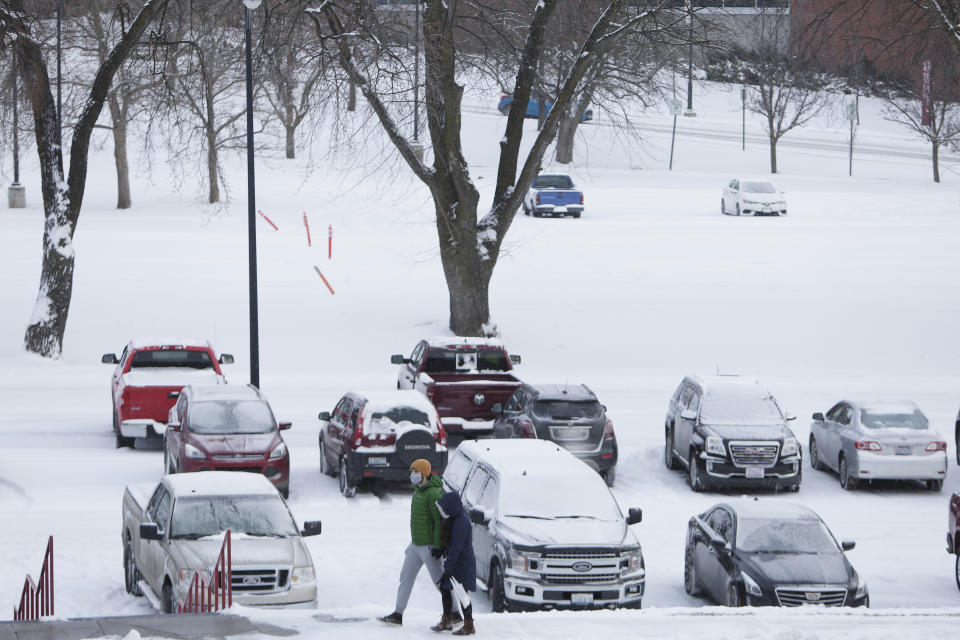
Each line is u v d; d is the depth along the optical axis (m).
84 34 181.25
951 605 56.97
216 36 157.50
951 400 108.12
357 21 108.06
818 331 135.12
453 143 118.75
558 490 56.34
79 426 95.25
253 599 47.69
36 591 47.91
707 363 122.31
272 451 73.31
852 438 82.44
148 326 131.75
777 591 51.53
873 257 176.50
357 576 59.22
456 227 122.62
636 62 120.31
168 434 78.88
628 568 52.69
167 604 48.47
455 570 41.66
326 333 129.50
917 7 96.75
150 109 140.12
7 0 115.06
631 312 142.88
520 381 91.38
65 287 119.19
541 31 119.06
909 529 72.25
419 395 79.50
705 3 122.38
